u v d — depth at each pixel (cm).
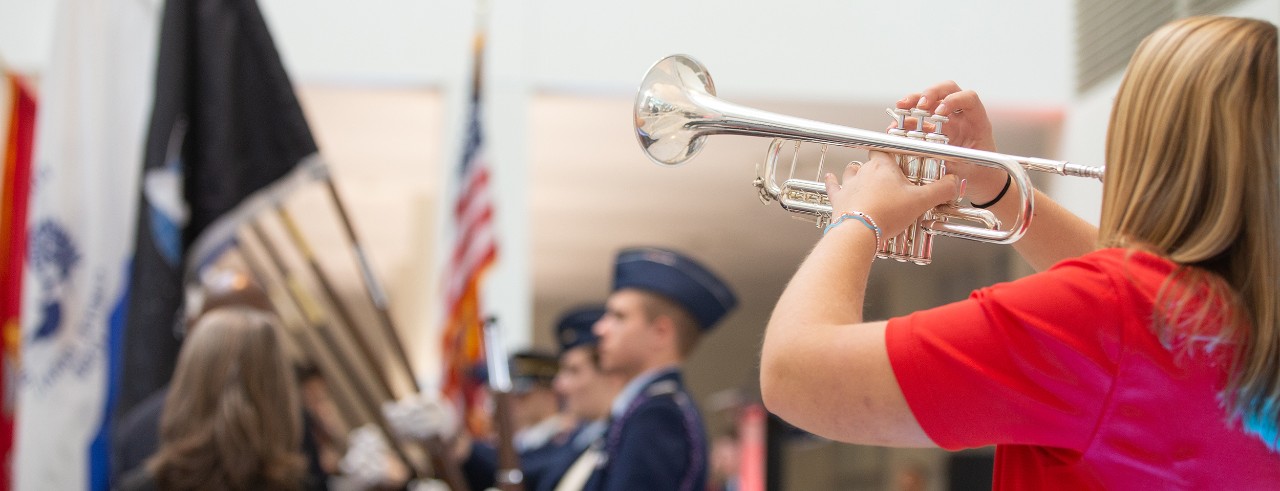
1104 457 157
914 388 157
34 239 554
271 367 359
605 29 917
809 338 162
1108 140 171
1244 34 163
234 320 359
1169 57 165
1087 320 156
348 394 1073
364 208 1336
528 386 816
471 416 739
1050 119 917
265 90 543
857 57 924
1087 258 163
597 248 1648
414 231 1316
